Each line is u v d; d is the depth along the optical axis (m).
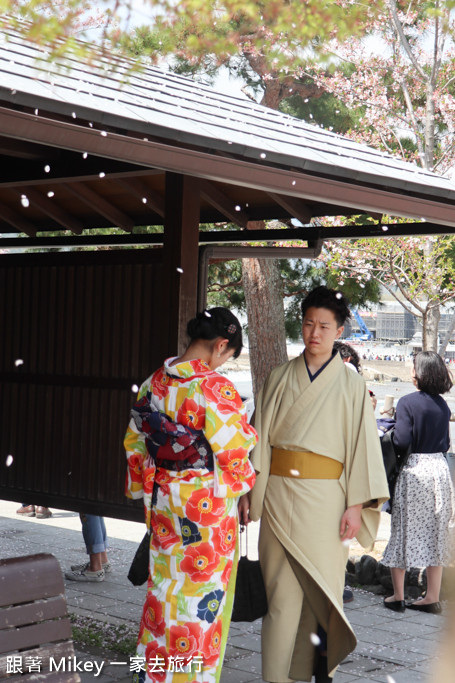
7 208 6.13
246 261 11.14
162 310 4.16
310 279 12.17
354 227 5.36
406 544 4.82
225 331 3.09
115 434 4.80
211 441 2.94
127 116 2.89
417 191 4.07
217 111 4.14
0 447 5.33
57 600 2.09
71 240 6.24
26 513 7.79
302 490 3.35
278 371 3.56
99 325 4.88
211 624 2.98
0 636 1.95
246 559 3.47
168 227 4.15
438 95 10.34
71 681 2.07
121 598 5.07
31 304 5.22
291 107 12.79
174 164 3.09
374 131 12.60
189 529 2.97
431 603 4.89
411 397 4.87
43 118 2.67
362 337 52.66
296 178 3.54
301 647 3.44
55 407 5.09
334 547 3.34
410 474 4.83
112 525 7.54
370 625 4.62
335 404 3.38
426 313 10.35
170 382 3.04
